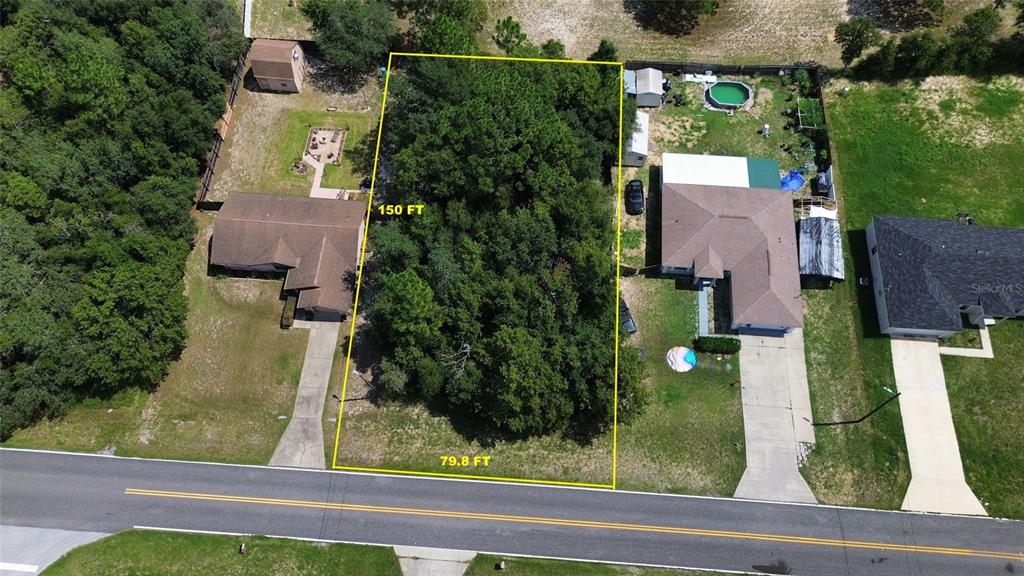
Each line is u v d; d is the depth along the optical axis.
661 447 49.66
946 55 60.97
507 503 48.09
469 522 47.47
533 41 68.25
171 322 51.06
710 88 63.50
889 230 53.41
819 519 46.75
